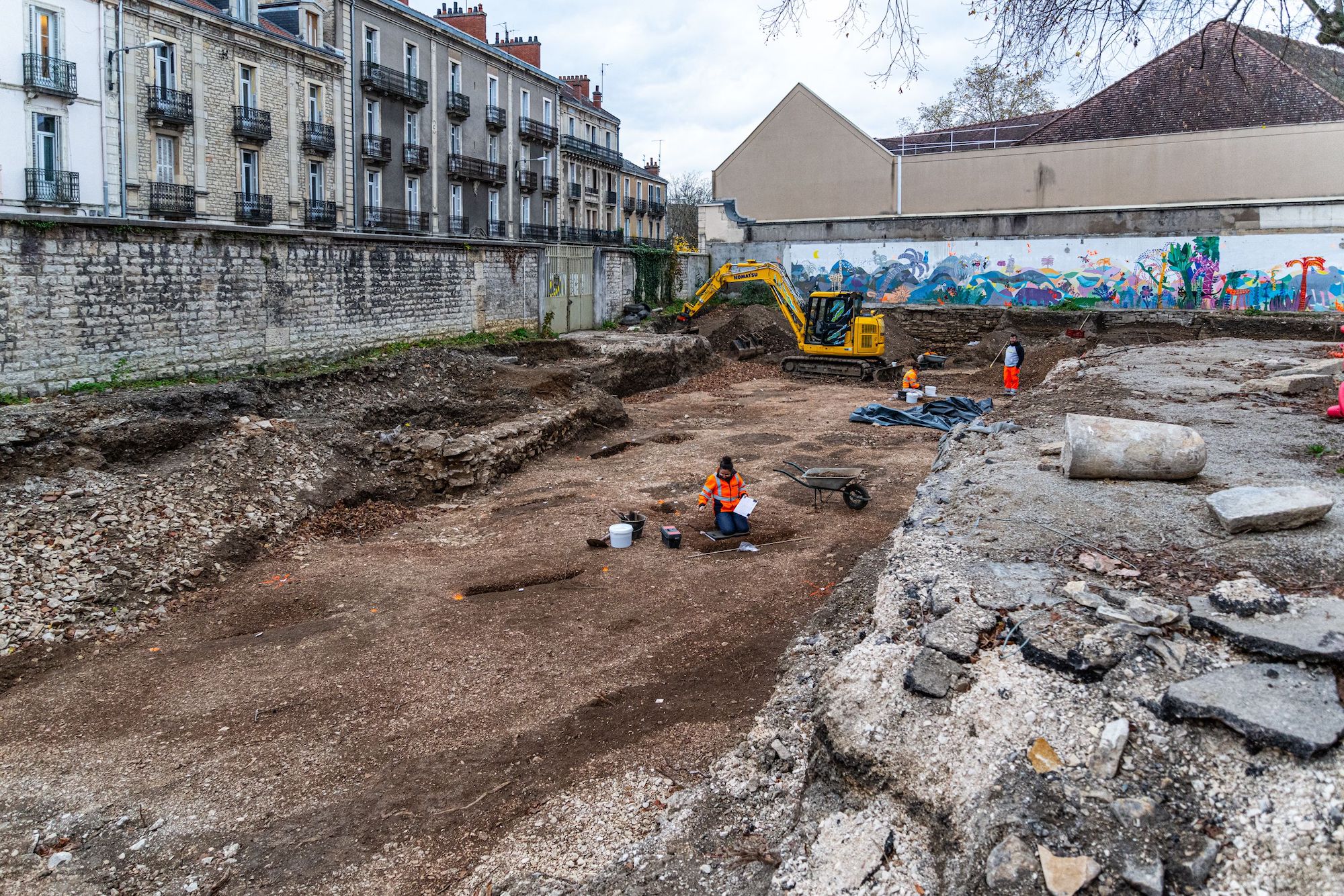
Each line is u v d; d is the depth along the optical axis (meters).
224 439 13.27
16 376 12.89
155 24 27.55
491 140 43.84
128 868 5.56
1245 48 32.25
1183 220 32.12
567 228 51.47
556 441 18.16
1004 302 35.34
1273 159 31.14
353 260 19.72
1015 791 4.11
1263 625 4.67
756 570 10.76
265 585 10.63
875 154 37.75
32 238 13.01
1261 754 3.98
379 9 35.84
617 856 5.34
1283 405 11.34
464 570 11.06
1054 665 4.76
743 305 38.56
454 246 23.61
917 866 4.22
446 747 6.87
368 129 36.19
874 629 6.12
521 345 23.45
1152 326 30.39
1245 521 6.10
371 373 17.58
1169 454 7.54
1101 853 3.75
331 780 6.48
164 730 7.25
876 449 18.11
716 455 17.86
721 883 4.78
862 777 4.73
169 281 15.17
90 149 26.42
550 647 8.62
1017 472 8.27
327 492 13.30
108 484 11.24
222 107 29.77
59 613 9.09
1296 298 30.64
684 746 6.60
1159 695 4.41
